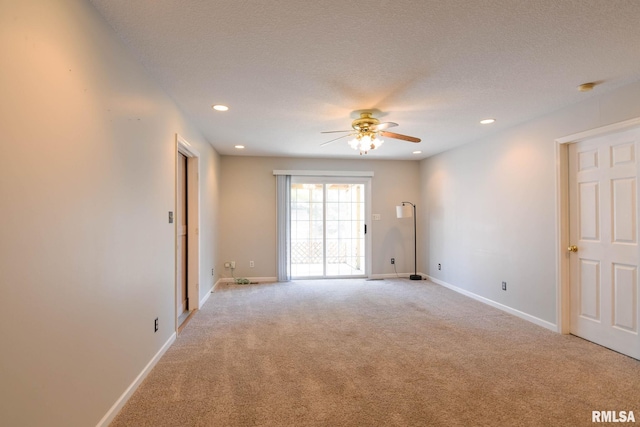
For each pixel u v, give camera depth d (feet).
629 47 6.95
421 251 20.74
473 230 15.47
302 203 20.17
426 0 5.40
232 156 19.20
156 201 8.50
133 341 7.07
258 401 6.81
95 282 5.54
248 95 9.61
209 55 7.24
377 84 8.87
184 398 6.89
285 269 19.36
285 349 9.48
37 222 4.19
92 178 5.46
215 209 17.48
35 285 4.15
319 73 8.18
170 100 9.67
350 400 6.85
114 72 6.25
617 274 9.33
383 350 9.42
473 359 8.83
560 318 10.80
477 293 15.15
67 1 4.82
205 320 12.09
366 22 6.03
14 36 3.83
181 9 5.60
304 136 14.53
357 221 20.67
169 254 9.60
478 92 9.45
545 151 11.39
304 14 5.77
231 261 19.15
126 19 5.90
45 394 4.33
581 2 5.44
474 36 6.52
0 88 3.62
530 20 5.98
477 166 15.21
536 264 11.76
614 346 9.38
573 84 8.86
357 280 19.69
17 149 3.86
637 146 8.80
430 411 6.47
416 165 20.71
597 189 9.88
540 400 6.86
